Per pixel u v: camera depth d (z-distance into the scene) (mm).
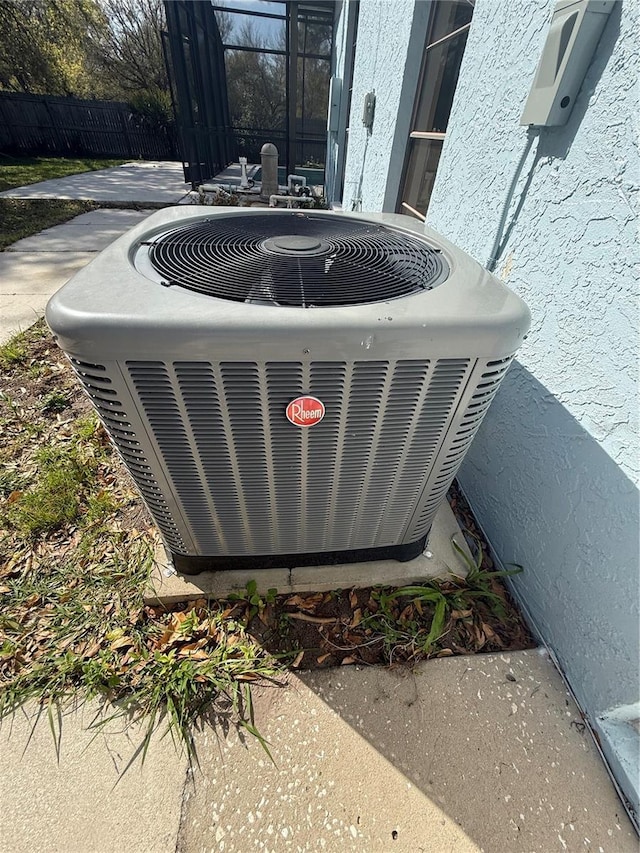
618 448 999
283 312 802
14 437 2104
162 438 959
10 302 3375
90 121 13719
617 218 954
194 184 7758
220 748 1119
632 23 872
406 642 1348
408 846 980
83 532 1639
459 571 1515
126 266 949
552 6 1093
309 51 9203
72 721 1157
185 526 1237
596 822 1020
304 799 1040
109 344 772
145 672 1248
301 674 1271
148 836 981
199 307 798
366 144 3811
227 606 1412
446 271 1089
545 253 1209
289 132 8688
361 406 931
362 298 900
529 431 1343
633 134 892
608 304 1000
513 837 995
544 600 1314
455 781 1074
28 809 1012
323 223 1495
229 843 975
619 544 1011
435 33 2428
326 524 1279
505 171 1380
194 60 7188
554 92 1055
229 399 880
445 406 969
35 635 1329
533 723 1177
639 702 998
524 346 1337
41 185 8297
